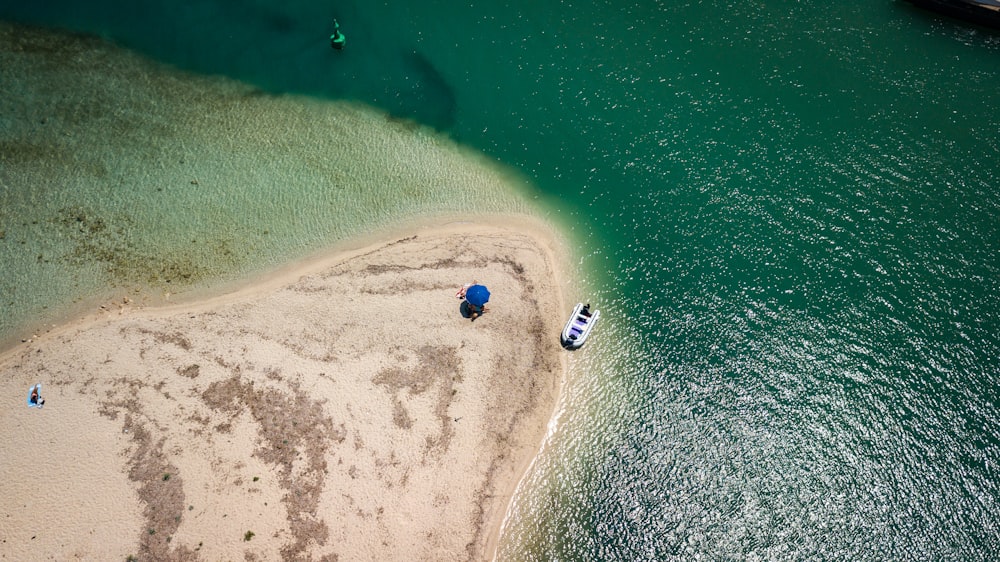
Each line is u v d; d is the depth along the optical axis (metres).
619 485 32.66
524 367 35.84
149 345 34.41
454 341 35.72
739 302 39.47
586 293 39.97
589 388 35.88
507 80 51.78
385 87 50.66
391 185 44.50
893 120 49.75
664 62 53.88
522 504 31.91
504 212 43.88
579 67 53.09
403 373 34.12
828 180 45.78
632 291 40.12
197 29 54.19
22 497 28.38
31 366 33.31
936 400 35.28
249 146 45.75
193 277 38.59
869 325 38.28
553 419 34.69
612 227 43.31
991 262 41.19
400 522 29.78
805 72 53.50
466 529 30.41
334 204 43.00
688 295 39.88
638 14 58.25
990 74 53.59
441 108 49.50
